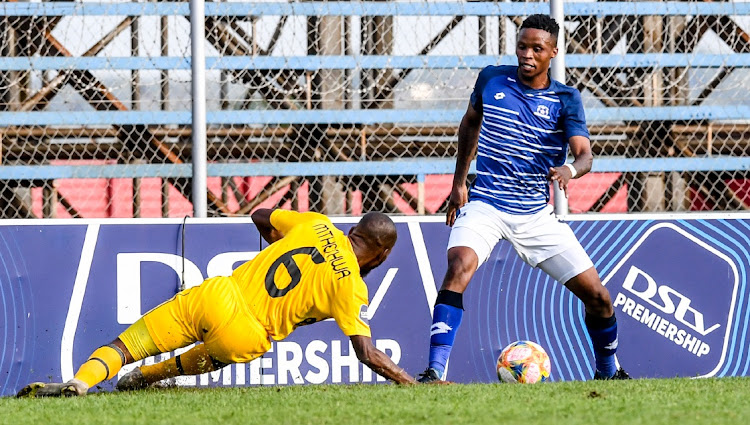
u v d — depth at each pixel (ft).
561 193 65.98
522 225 55.01
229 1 80.84
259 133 85.71
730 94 88.12
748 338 65.62
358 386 53.36
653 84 87.45
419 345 63.46
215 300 49.21
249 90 84.23
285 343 62.28
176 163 83.46
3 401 46.50
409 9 82.38
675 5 85.51
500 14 82.23
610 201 93.91
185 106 83.51
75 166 78.89
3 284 61.16
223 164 79.41
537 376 56.18
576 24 89.15
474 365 63.41
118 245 62.28
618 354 64.64
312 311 49.80
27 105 82.38
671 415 37.17
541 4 82.53
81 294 61.72
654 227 65.62
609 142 88.69
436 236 64.18
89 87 80.23
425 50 82.64
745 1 85.97
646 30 88.02
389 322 63.36
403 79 84.43
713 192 92.58
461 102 85.56
